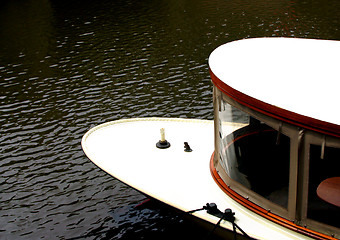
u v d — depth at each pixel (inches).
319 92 209.9
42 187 409.7
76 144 484.4
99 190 401.4
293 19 946.1
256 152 224.1
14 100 615.5
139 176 274.7
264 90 215.8
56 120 545.6
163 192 259.6
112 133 323.0
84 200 387.9
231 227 229.5
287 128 202.5
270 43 266.8
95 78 679.1
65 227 354.6
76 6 1174.3
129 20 1010.1
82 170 434.0
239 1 1123.3
